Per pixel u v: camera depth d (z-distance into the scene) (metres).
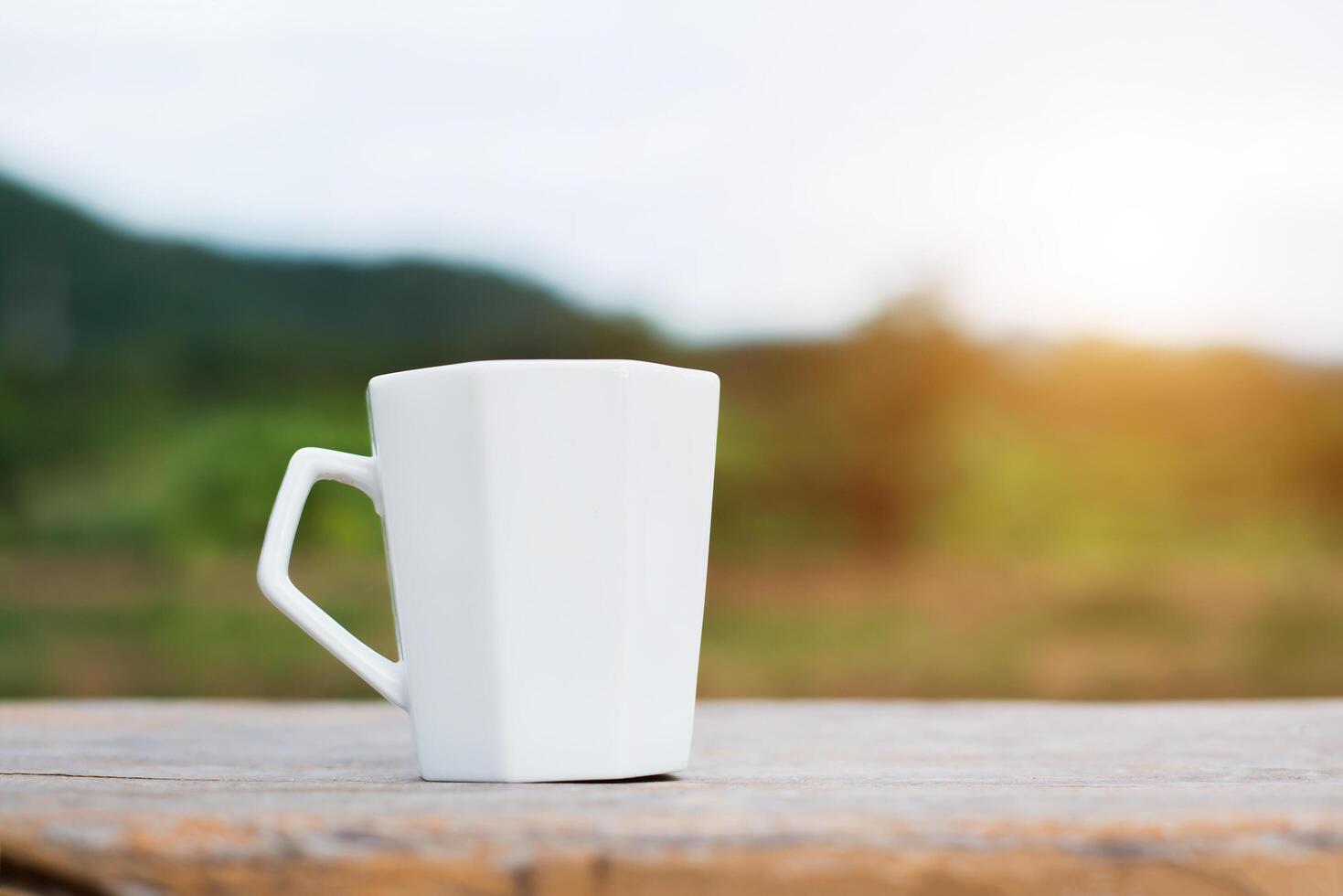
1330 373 9.88
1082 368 9.99
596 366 0.51
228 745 0.63
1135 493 9.82
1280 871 0.32
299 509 0.56
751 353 10.20
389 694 0.54
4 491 8.84
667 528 0.53
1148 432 9.88
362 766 0.55
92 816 0.34
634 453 0.52
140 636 7.80
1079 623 9.54
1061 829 0.33
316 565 7.36
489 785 0.48
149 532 8.85
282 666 7.34
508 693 0.51
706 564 0.55
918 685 8.95
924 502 9.91
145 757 0.57
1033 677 9.11
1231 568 9.74
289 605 0.55
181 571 8.66
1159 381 9.97
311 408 9.58
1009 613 9.48
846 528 9.95
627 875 0.32
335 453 0.57
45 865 0.32
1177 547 9.73
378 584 7.34
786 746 0.62
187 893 0.32
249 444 9.30
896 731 0.70
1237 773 0.50
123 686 7.59
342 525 7.39
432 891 0.32
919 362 10.08
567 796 0.41
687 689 0.54
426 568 0.52
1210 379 9.95
